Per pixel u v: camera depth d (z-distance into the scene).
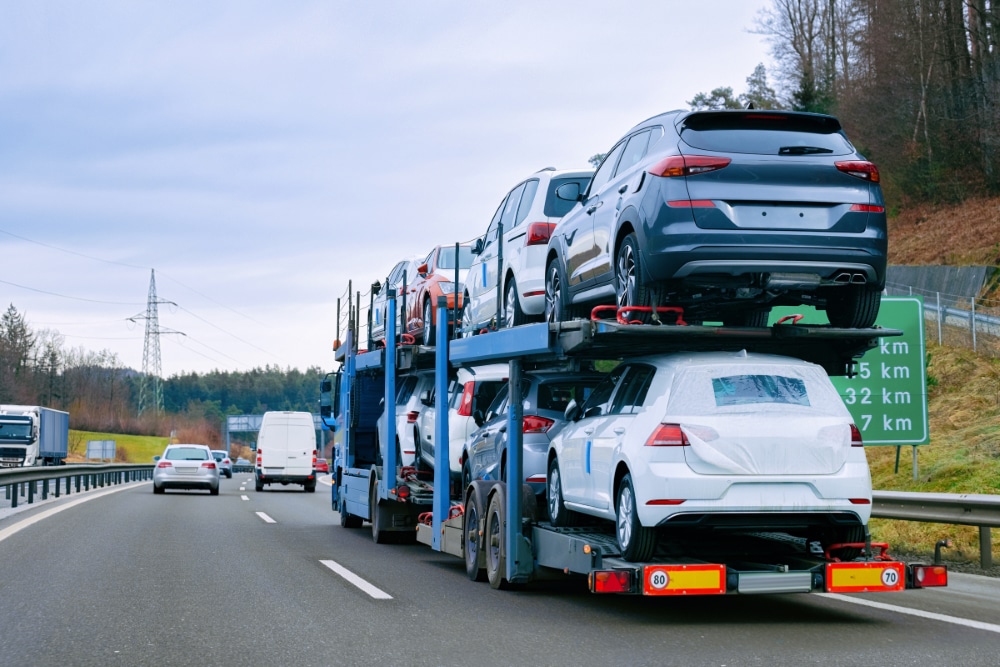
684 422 8.78
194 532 18.91
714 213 9.41
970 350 32.22
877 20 63.69
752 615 9.70
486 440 13.80
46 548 15.32
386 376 17.70
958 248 49.66
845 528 9.39
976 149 55.81
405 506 17.75
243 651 7.84
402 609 10.05
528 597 11.09
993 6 56.66
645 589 8.52
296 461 41.62
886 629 8.80
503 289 15.46
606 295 11.38
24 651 7.84
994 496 11.92
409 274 22.23
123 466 45.34
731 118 9.85
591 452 10.13
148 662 7.45
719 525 8.74
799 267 9.43
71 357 154.12
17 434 55.31
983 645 7.96
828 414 9.02
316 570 13.30
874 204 9.61
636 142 11.02
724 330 9.48
